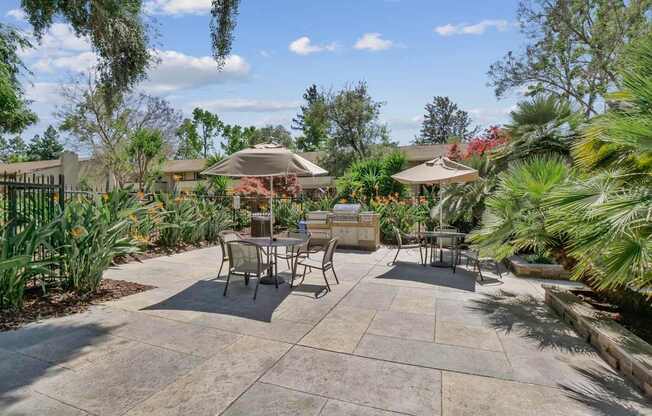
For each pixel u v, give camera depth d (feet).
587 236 10.76
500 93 63.87
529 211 15.64
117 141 75.05
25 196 16.57
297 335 12.30
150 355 10.66
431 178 22.68
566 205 11.51
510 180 16.42
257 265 16.17
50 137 187.11
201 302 15.67
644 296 13.12
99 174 80.18
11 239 14.12
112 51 18.15
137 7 18.71
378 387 9.14
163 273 21.12
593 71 55.77
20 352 10.73
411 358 10.74
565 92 60.03
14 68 37.24
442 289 18.33
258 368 10.00
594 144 14.62
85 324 12.96
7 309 13.92
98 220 16.57
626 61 11.50
